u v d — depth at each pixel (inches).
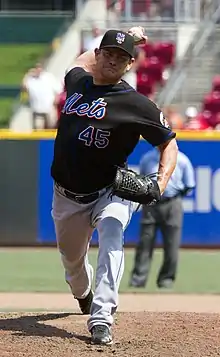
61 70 2728.8
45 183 1955.0
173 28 2728.8
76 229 840.3
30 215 1962.4
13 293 1370.6
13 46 3031.5
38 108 2551.7
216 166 1924.2
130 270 1670.8
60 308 1177.4
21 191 1956.2
